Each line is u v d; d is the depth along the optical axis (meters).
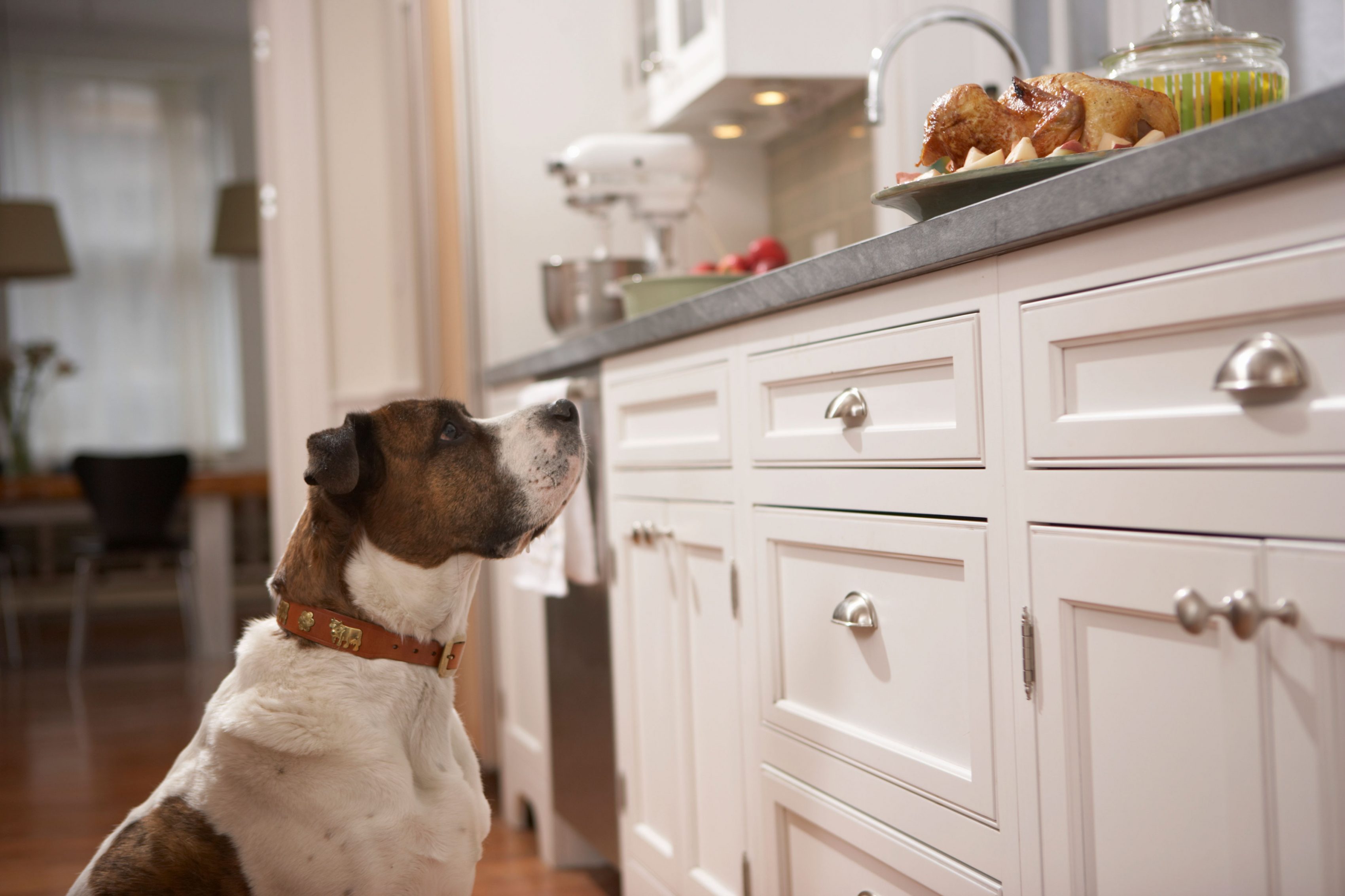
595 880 2.41
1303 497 0.76
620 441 2.01
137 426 7.40
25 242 5.79
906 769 1.19
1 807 3.06
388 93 3.98
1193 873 0.86
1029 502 1.01
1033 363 1.00
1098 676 0.95
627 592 1.99
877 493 1.24
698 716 1.72
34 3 6.74
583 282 2.72
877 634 1.26
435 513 1.36
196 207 7.52
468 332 3.17
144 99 7.44
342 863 1.22
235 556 6.85
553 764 2.45
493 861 2.56
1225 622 0.83
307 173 3.96
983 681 1.08
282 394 3.98
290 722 1.24
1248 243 0.79
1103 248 0.92
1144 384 0.90
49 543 6.77
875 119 1.73
